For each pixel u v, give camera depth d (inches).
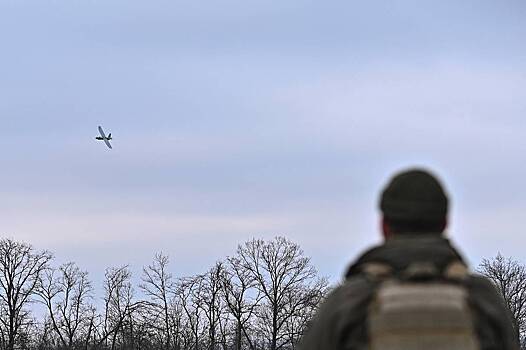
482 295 365.7
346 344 358.3
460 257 376.8
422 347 347.6
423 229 377.7
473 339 350.9
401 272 367.2
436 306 352.5
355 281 369.7
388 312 352.8
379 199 388.5
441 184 382.9
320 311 372.2
